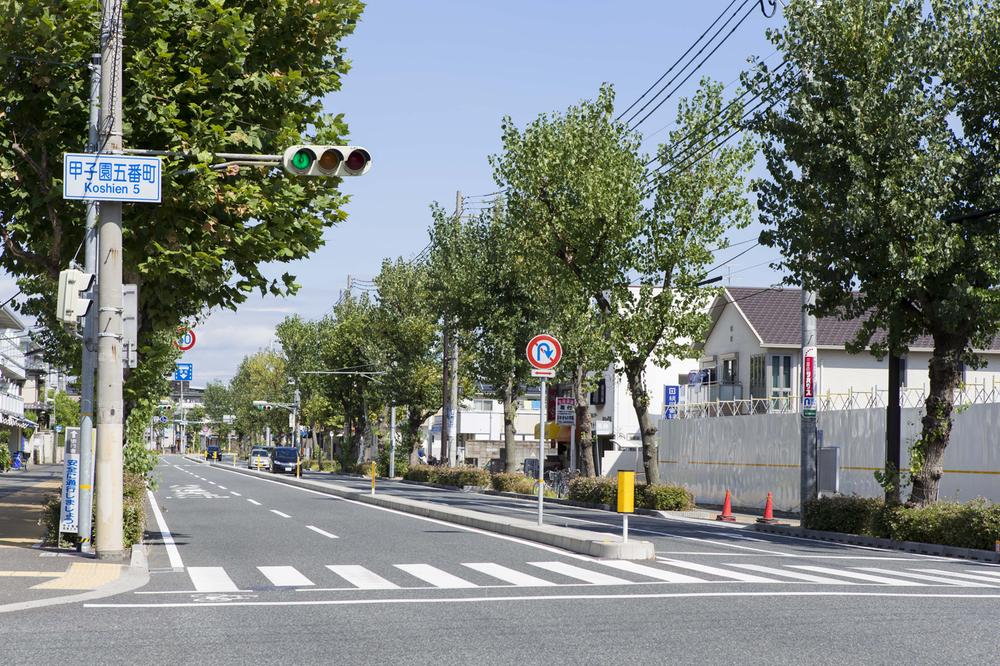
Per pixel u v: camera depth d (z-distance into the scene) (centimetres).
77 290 1705
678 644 979
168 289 2052
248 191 1866
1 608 1179
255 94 1931
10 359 8875
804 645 977
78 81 1819
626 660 899
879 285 2606
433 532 2436
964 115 2700
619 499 1883
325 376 9344
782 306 5947
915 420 3362
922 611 1219
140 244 1900
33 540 1989
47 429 11306
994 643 998
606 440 7575
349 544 2114
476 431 10156
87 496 1769
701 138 3956
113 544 1684
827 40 2692
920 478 2695
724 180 3997
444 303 6034
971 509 2405
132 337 1689
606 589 1411
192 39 1847
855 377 5647
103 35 1650
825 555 2123
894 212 2486
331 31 1984
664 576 1583
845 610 1217
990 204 2577
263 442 14700
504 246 5350
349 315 9481
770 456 4209
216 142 1809
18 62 1788
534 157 4244
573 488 4494
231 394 16238
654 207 4053
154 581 1486
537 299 4644
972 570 1886
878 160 2595
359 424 9631
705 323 4053
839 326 5794
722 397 5762
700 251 3953
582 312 4241
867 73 2659
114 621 1105
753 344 5744
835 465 3228
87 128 1873
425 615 1161
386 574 1589
